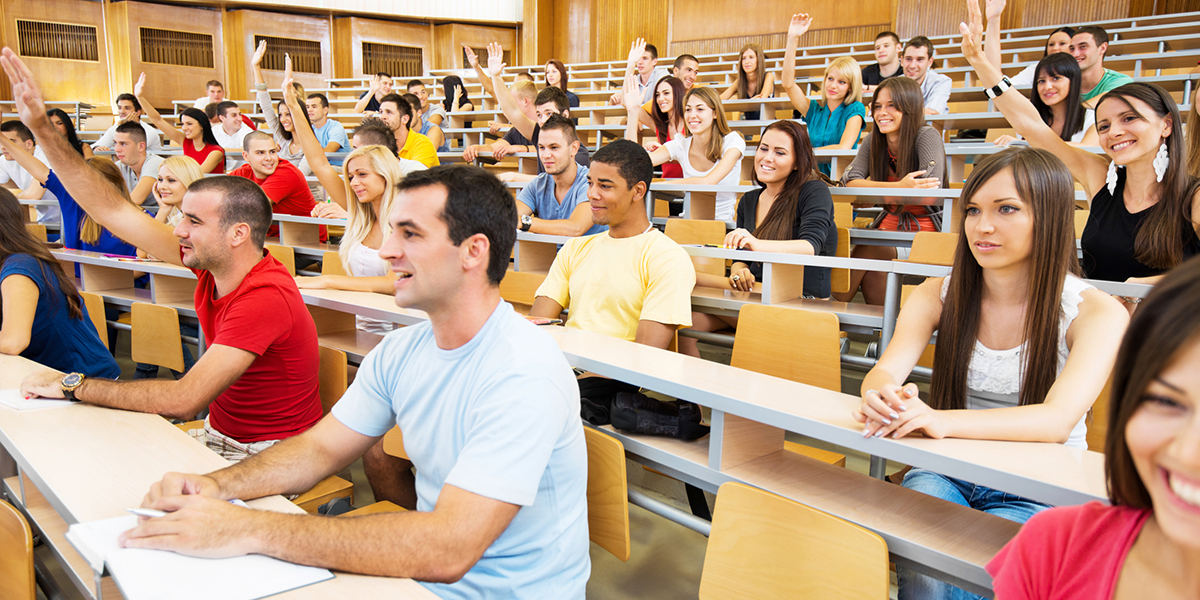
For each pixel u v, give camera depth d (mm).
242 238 1667
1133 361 471
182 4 9992
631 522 1957
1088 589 590
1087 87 3875
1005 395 1281
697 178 3510
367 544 841
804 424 1109
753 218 2709
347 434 1141
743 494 1060
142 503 936
